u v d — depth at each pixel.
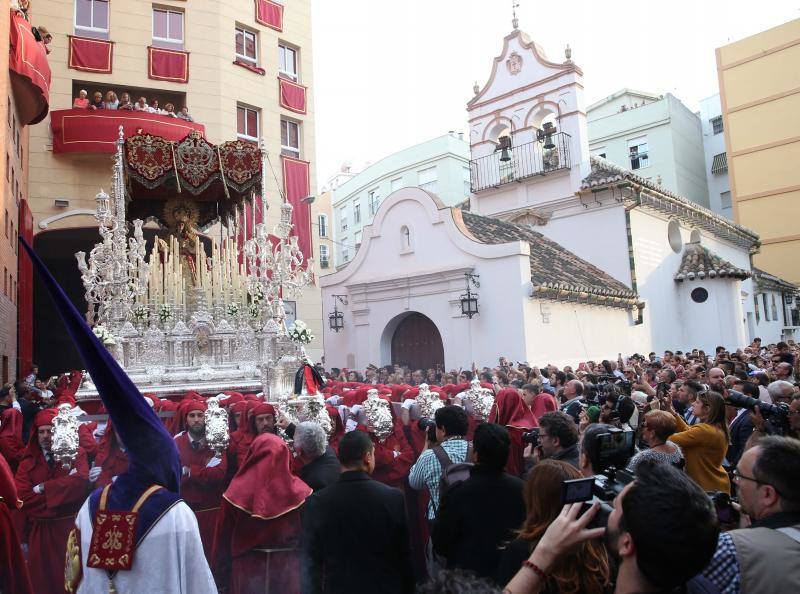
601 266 23.38
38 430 5.69
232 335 10.12
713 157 45.34
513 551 3.18
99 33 20.73
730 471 6.81
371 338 20.84
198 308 10.27
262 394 8.81
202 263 10.91
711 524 1.97
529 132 25.58
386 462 6.91
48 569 5.51
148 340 9.47
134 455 3.31
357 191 50.34
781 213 39.69
